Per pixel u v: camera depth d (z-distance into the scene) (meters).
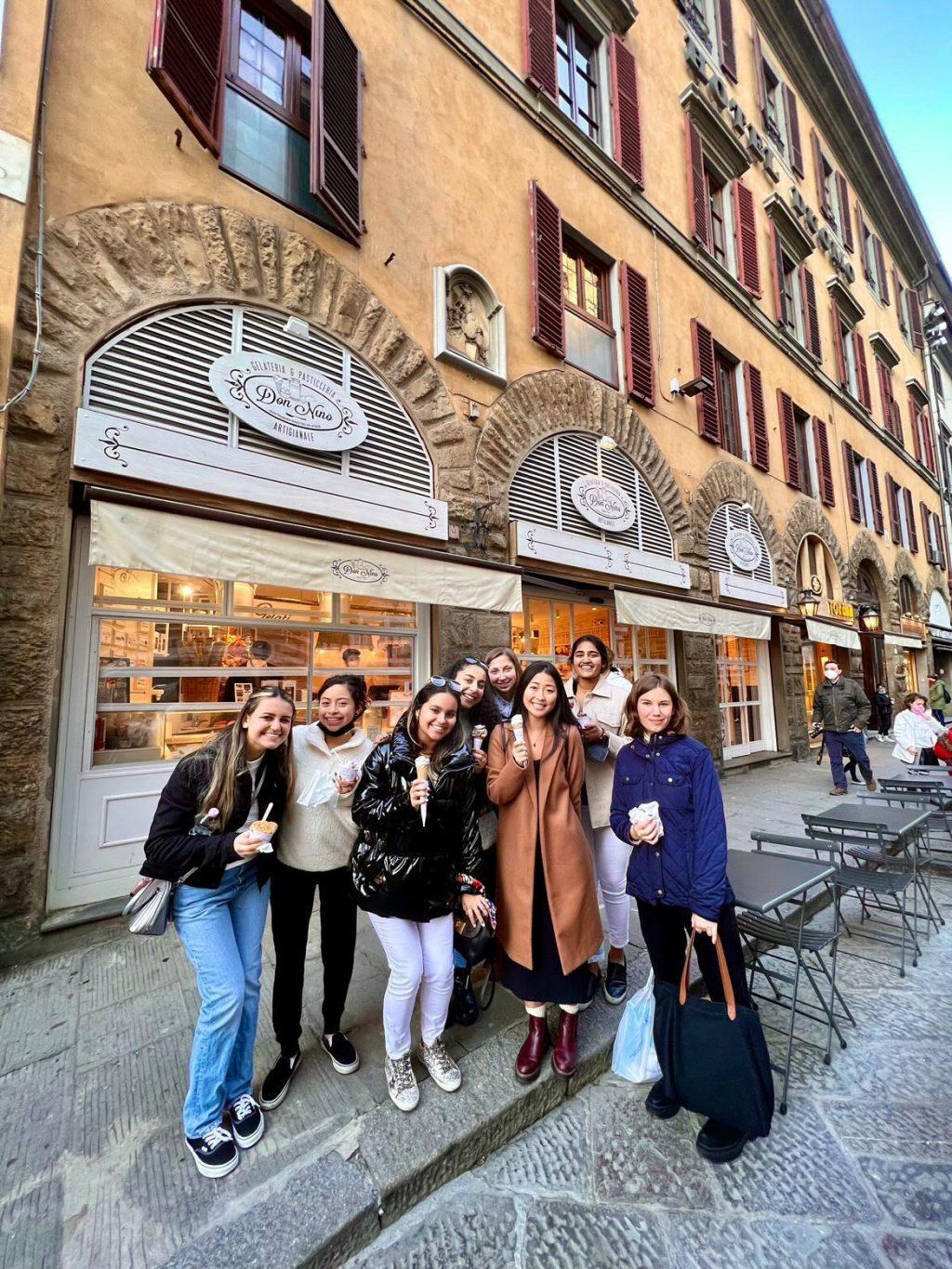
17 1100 2.00
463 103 6.04
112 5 3.70
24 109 3.09
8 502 3.03
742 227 10.77
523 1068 2.12
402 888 1.96
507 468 5.86
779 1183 1.83
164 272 3.74
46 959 2.98
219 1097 1.78
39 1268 1.43
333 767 2.15
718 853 2.02
